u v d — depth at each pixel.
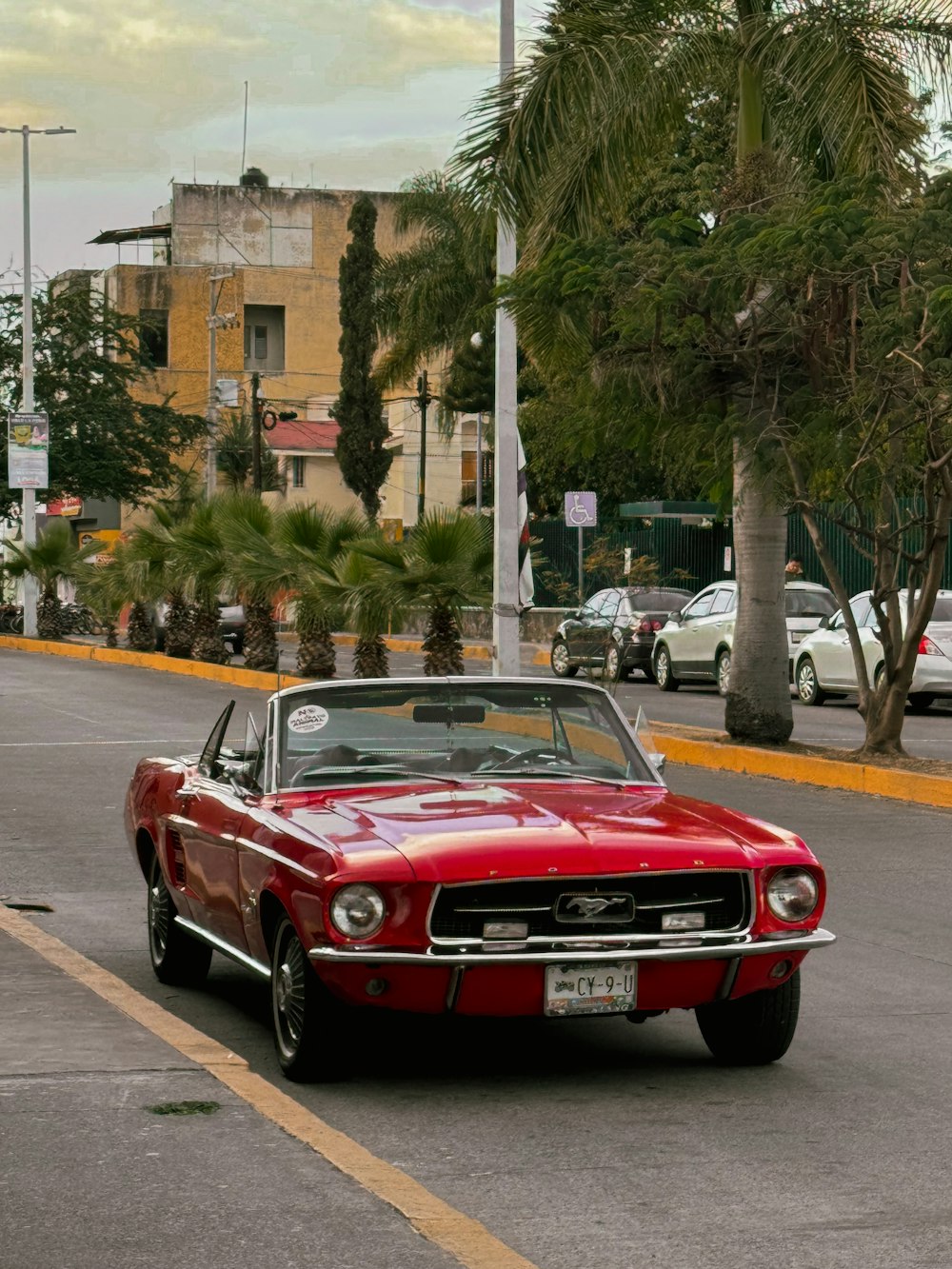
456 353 63.62
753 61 25.30
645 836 8.92
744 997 9.38
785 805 20.80
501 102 25.53
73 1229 6.76
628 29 25.80
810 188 25.59
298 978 9.03
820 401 21.84
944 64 25.25
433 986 8.47
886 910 14.56
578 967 8.56
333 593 36.19
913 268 20.50
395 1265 6.37
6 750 27.64
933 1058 9.83
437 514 35.25
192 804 10.84
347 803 9.60
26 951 12.58
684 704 36.31
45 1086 8.83
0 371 77.75
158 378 102.94
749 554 25.14
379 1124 8.37
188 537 46.31
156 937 11.93
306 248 107.88
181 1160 7.62
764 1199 7.23
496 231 26.09
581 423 23.97
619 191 25.56
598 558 40.50
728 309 21.77
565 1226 6.86
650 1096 8.95
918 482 23.64
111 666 47.81
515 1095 8.94
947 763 23.05
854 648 24.14
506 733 10.48
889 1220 6.96
